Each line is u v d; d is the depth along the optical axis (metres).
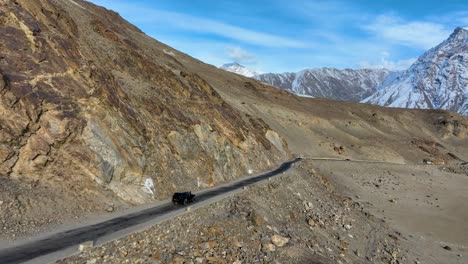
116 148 34.16
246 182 50.03
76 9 65.06
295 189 54.38
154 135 42.12
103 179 31.89
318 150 119.31
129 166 34.50
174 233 25.86
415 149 154.75
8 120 27.95
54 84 32.56
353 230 47.00
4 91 28.56
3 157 26.67
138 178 35.12
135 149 36.62
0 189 24.64
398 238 50.16
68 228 24.23
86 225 25.23
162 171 39.38
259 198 42.09
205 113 59.94
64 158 30.09
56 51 35.09
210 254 25.00
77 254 19.53
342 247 38.53
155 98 48.62
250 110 120.00
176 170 41.97
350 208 59.31
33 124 29.33
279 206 43.22
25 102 29.47
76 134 31.56
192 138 49.25
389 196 79.75
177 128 47.56
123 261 20.48
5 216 23.05
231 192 40.12
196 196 38.34
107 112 35.62
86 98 34.38
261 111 126.19
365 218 56.12
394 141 158.00
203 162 48.22
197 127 52.38
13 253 19.03
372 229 50.69
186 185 41.91
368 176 99.56
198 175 45.38
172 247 24.16
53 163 29.27
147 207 32.31
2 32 31.47
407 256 42.84
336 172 96.25
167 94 53.94
